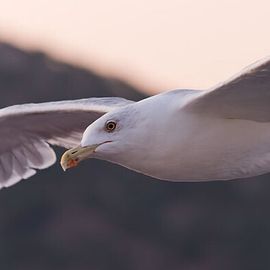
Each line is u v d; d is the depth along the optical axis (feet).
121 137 29.78
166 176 30.40
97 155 30.04
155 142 29.66
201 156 29.91
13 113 36.22
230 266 82.69
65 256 81.35
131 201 85.46
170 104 29.53
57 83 90.58
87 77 91.35
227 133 29.76
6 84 89.81
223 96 28.76
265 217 84.69
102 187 85.81
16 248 81.46
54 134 37.76
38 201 83.71
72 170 86.17
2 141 38.32
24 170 38.91
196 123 29.50
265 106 29.19
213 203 85.92
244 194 86.74
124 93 89.15
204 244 83.76
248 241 84.12
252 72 27.55
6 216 82.64
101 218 83.92
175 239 83.76
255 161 30.22
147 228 84.17
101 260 81.35
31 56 92.94
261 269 82.43
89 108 35.17
